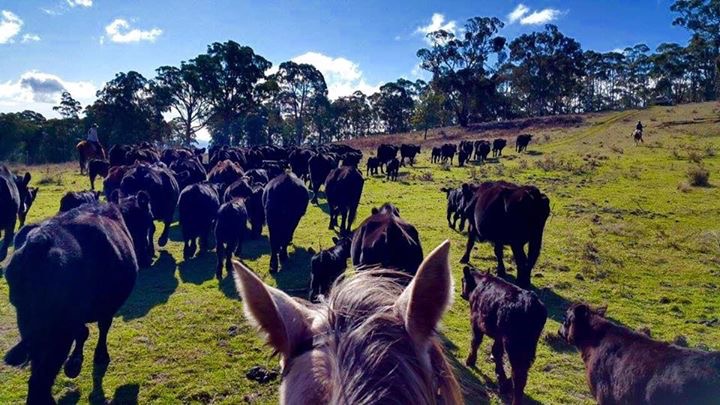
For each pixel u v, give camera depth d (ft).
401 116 312.09
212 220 38.06
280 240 34.24
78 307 15.64
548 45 265.95
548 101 292.40
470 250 36.78
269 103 252.62
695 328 24.34
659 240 40.09
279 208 33.99
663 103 247.50
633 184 64.23
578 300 28.45
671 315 26.14
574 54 266.16
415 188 69.72
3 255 34.42
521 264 31.14
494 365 21.42
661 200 54.54
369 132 325.21
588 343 17.28
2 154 183.11
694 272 32.81
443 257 5.15
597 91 326.03
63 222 17.25
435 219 50.39
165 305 27.12
